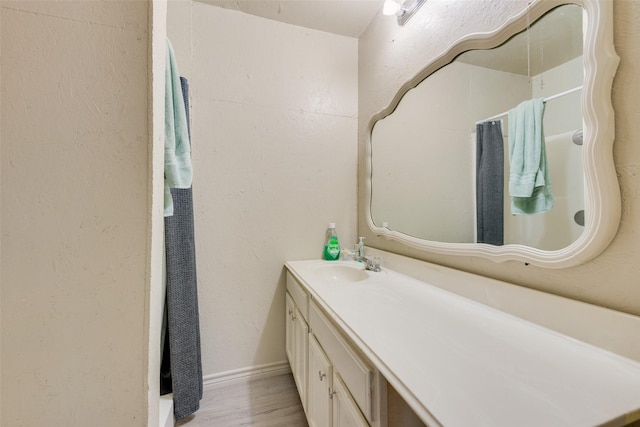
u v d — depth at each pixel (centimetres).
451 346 60
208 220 149
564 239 66
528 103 75
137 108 55
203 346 150
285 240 164
